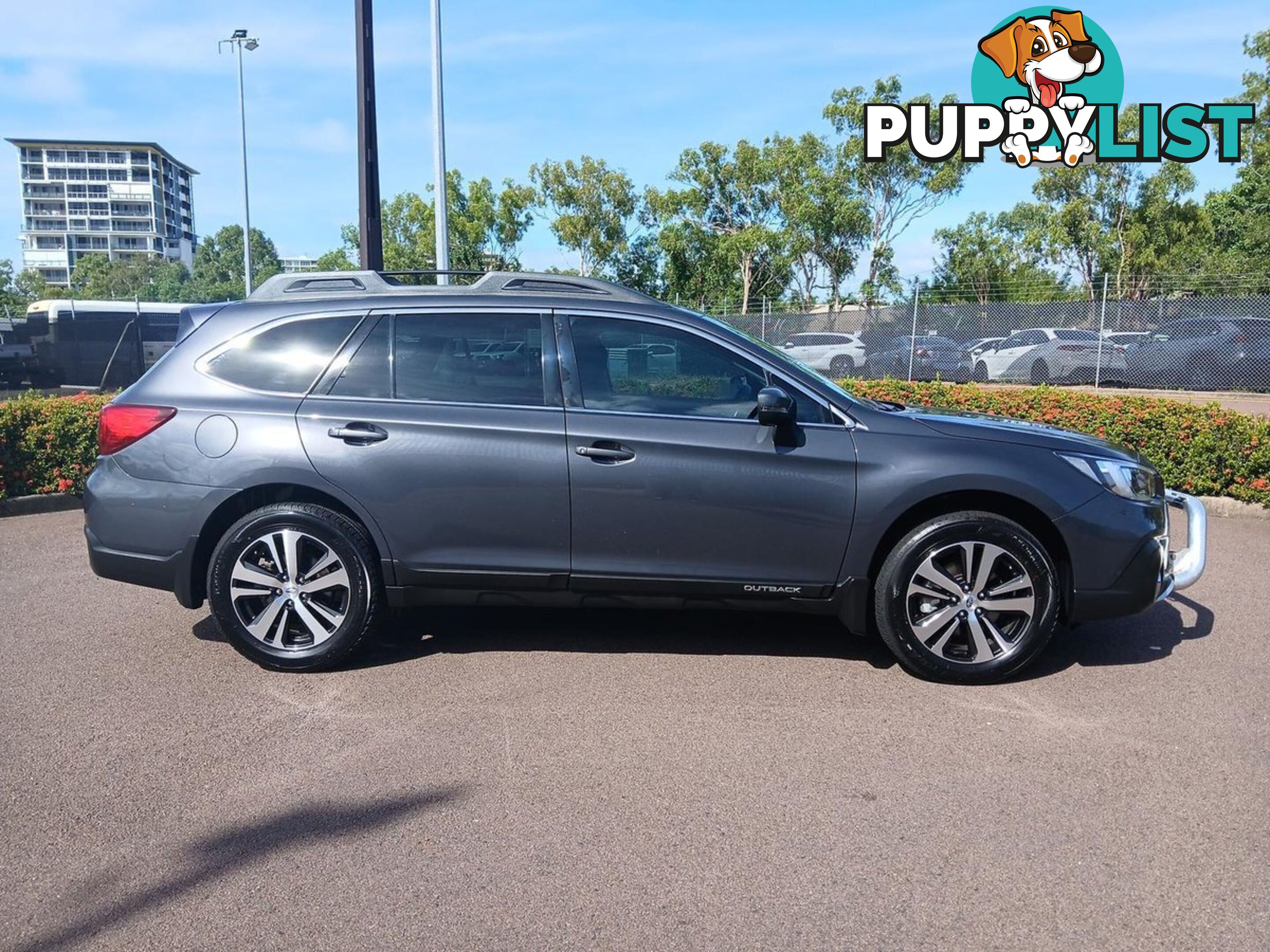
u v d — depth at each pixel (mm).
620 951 2705
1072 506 4527
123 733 4086
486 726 4152
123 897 2957
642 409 4664
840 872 3076
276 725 4168
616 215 33656
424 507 4625
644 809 3463
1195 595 6195
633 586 4652
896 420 4668
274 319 4867
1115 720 4234
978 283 33281
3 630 5410
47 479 9000
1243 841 3258
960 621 4574
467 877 3051
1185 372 21234
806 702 4418
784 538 4586
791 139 34344
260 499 4785
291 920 2842
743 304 33312
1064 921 2834
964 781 3676
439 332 4801
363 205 10680
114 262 109438
